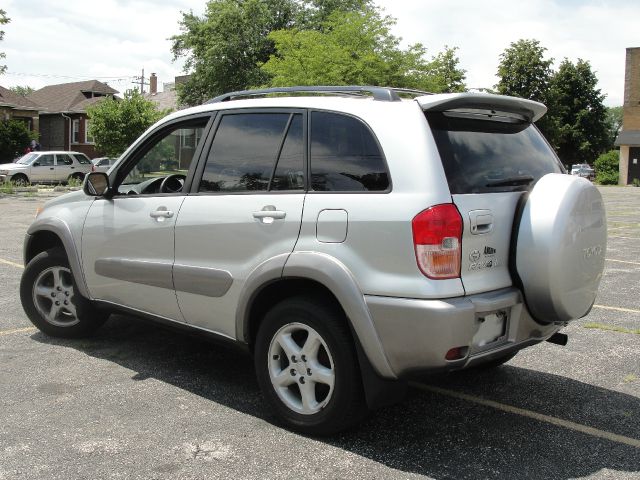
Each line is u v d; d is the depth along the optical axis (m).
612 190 36.66
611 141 69.88
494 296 3.34
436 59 26.69
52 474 3.15
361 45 25.75
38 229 5.27
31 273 5.38
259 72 38.97
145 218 4.46
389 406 4.11
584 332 5.91
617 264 9.80
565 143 63.59
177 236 4.24
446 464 3.31
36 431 3.63
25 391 4.24
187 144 4.43
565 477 3.20
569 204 3.45
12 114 44.97
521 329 3.56
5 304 6.65
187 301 4.22
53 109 51.16
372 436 3.64
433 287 3.15
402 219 3.22
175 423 3.78
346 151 3.56
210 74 39.94
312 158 3.69
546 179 3.60
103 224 4.79
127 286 4.65
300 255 3.53
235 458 3.35
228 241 3.93
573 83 64.19
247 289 3.76
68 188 27.31
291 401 3.71
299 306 3.56
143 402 4.09
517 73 53.19
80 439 3.54
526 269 3.46
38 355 5.00
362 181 3.45
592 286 3.74
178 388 4.35
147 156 4.69
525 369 4.88
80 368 4.72
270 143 3.93
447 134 3.46
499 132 3.80
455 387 4.49
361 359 3.37
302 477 3.15
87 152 50.56
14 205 19.64
